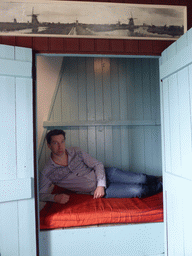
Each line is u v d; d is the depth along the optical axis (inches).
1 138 67.4
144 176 110.6
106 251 81.7
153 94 138.6
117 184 107.5
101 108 133.3
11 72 68.3
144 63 138.1
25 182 69.0
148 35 80.1
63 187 110.0
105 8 78.1
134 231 82.9
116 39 78.5
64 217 80.7
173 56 71.2
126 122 133.6
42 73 126.6
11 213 68.0
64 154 110.1
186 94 63.6
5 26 73.5
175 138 71.4
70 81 130.6
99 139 132.9
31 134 70.8
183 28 82.2
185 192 64.7
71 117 130.2
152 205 89.7
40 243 78.9
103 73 134.0
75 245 80.5
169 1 81.4
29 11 74.6
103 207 87.6
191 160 61.8
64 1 76.0
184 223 66.1
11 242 67.9
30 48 72.1
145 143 137.4
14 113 69.1
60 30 76.0
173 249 74.3
